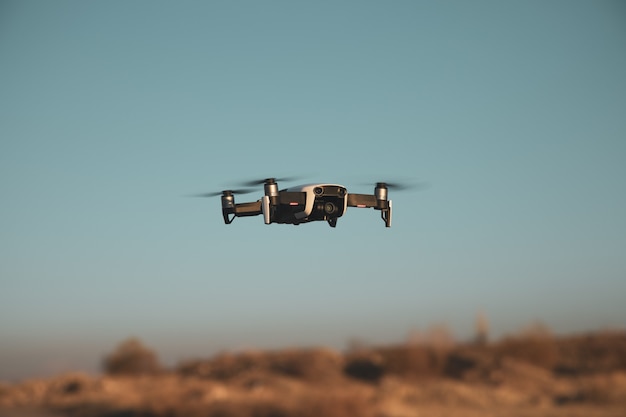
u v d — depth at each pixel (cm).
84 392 11525
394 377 12344
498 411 9825
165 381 12488
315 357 13350
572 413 9450
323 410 9244
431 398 10588
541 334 13262
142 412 9875
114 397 10938
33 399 11275
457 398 10525
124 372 12769
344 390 11619
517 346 13075
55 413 10250
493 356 13038
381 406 9806
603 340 13850
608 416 9144
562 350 13712
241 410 9362
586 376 12069
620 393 10306
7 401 11194
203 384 11906
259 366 13150
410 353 12606
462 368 12612
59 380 12150
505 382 11719
